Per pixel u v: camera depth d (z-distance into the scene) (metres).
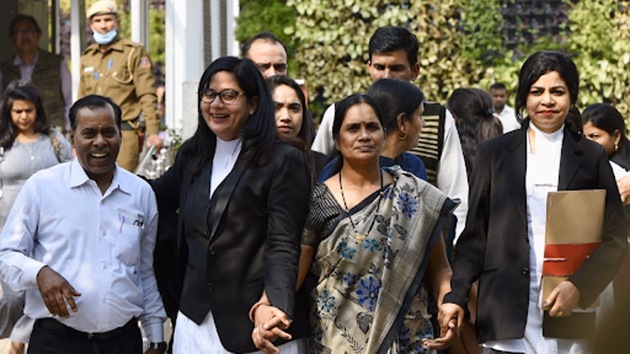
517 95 5.86
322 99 16.70
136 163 11.95
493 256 5.71
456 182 6.71
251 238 5.43
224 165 5.57
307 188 5.47
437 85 16.62
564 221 5.55
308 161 5.66
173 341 5.73
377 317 5.30
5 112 9.30
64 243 5.74
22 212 5.77
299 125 6.70
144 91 11.85
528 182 5.70
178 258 5.74
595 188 5.69
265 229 5.45
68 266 5.74
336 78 16.59
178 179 5.91
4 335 8.28
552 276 5.54
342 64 16.61
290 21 16.56
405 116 6.14
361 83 16.56
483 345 5.75
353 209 5.40
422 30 16.55
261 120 5.47
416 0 16.45
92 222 5.79
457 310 5.57
